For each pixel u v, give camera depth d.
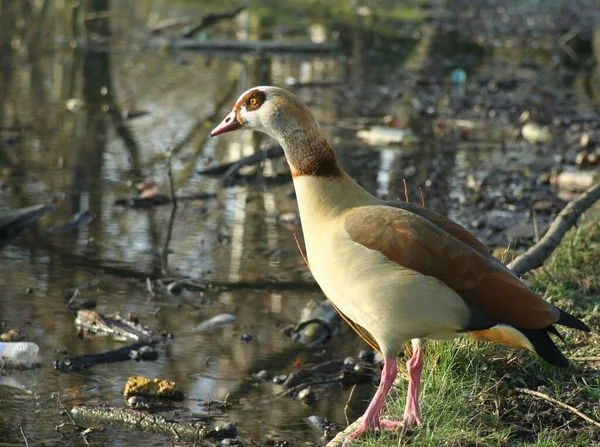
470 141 18.20
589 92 22.72
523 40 29.14
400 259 6.61
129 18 29.50
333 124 19.19
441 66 25.19
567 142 18.23
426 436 6.91
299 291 11.17
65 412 8.14
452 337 6.86
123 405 8.30
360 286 6.75
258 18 30.61
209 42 26.17
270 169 16.30
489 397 7.50
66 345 9.52
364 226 6.77
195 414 8.18
